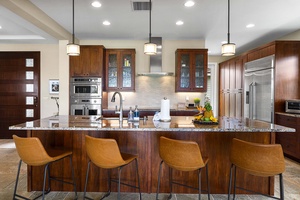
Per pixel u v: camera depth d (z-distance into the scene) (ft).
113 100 9.44
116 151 6.87
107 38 17.63
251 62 16.88
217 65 24.52
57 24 14.08
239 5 11.11
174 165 6.95
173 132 8.61
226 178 8.64
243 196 8.57
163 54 18.24
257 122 9.16
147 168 8.72
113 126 7.96
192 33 16.17
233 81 20.38
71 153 8.09
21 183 9.68
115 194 8.68
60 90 16.34
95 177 8.85
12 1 9.38
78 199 8.29
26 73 18.75
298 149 12.39
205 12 12.09
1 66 18.75
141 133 8.68
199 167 6.74
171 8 11.53
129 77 17.25
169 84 18.37
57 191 8.87
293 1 10.64
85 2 10.82
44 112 18.75
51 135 8.83
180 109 16.84
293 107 13.26
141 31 15.70
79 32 15.93
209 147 8.59
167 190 8.75
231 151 7.20
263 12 12.05
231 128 7.50
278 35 16.69
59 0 10.56
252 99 16.57
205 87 17.06
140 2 10.83
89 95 16.34
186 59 17.15
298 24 14.07
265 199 8.35
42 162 7.16
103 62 16.75
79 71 16.31
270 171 6.30
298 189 9.26
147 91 18.37
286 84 14.02
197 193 8.75
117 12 12.12
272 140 8.35
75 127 7.70
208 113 8.77
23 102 18.78
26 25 12.48
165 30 15.43
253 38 17.53
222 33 16.17
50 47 18.69
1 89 18.78
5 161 12.67
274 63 14.01
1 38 17.03
